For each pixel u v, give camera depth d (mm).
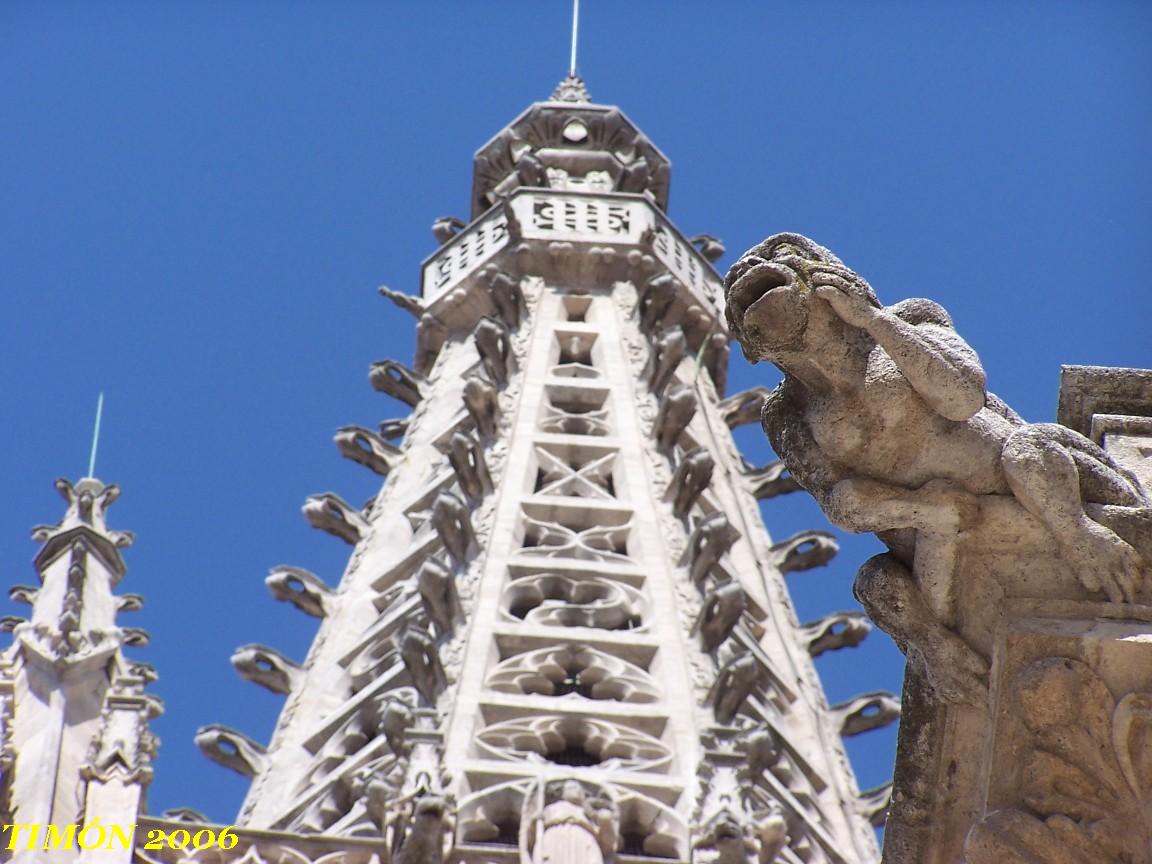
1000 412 15438
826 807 36750
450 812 28062
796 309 15242
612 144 62250
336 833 31141
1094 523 14914
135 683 29531
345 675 39344
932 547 15148
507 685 35188
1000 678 14766
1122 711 14398
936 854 15500
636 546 40656
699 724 33906
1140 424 16297
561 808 26625
